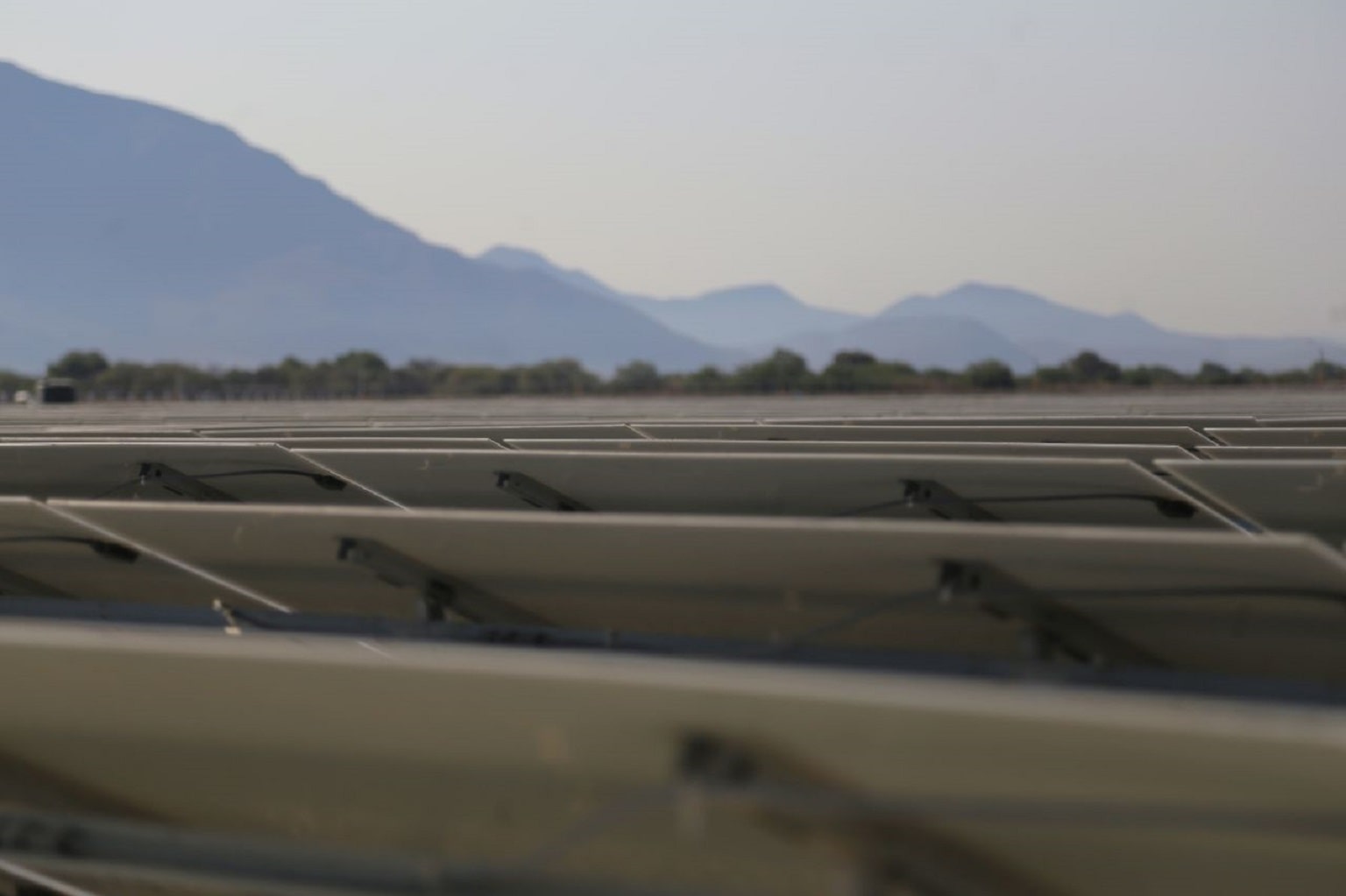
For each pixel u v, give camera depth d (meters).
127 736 7.43
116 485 19.44
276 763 7.24
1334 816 5.19
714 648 12.17
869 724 5.67
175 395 156.75
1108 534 9.34
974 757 5.76
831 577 10.93
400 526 11.65
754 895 6.71
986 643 11.56
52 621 14.84
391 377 161.38
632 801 5.93
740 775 6.10
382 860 6.54
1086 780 5.71
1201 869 5.93
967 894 6.28
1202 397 93.19
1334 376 128.25
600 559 11.47
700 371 152.62
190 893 8.66
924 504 14.62
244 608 14.47
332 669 6.33
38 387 111.25
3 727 7.70
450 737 6.57
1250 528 15.79
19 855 7.21
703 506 16.11
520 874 6.23
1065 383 137.12
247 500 19.19
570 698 6.05
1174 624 10.57
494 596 12.83
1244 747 5.29
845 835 6.18
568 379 155.25
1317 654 10.43
